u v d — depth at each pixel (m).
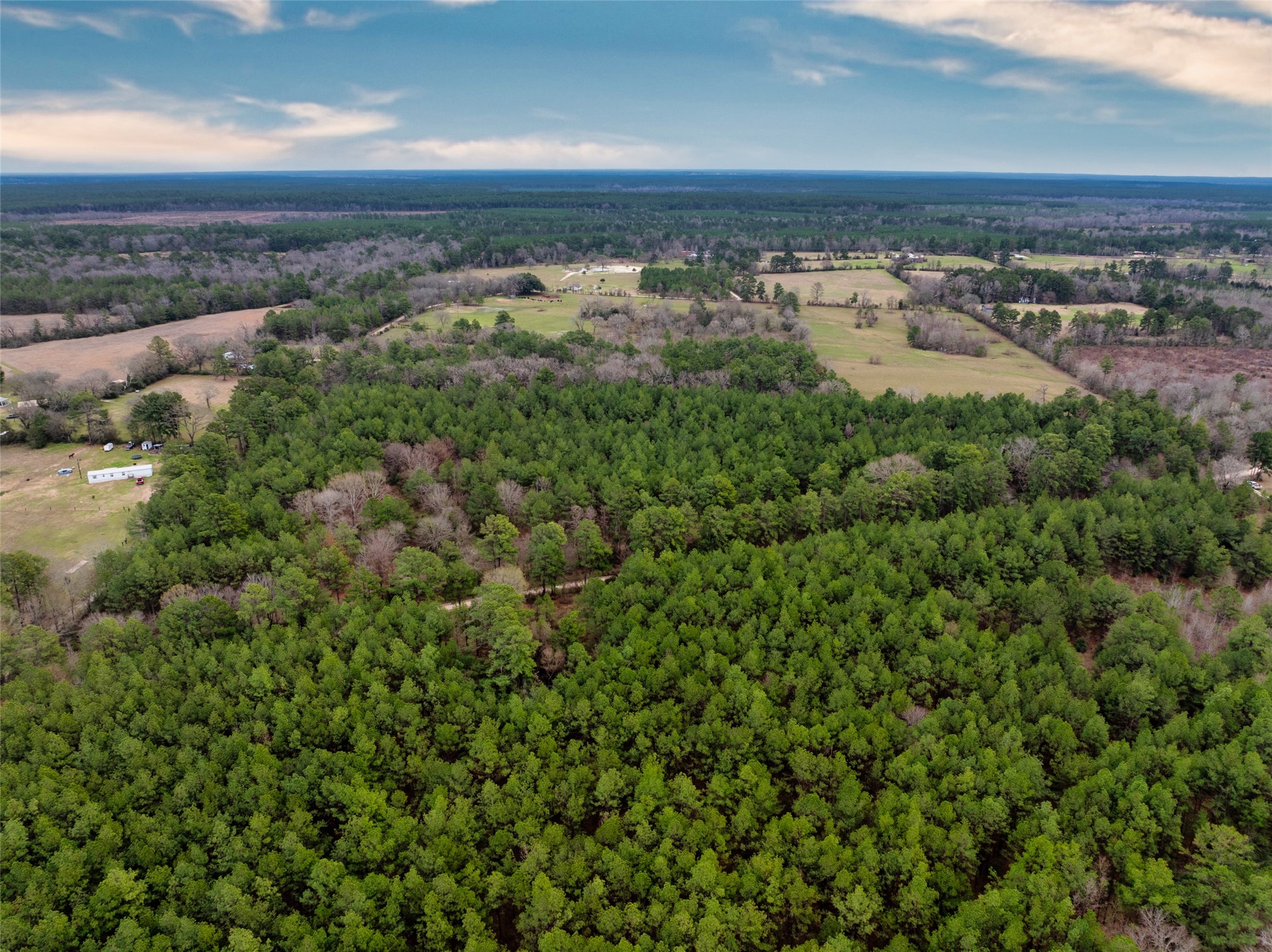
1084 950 56.25
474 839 67.62
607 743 76.38
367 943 58.41
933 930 61.00
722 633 87.56
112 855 65.00
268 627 90.12
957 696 81.56
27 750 73.81
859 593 92.00
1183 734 73.62
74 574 108.25
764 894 60.56
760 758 76.00
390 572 102.44
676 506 113.69
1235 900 59.06
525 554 107.94
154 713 76.62
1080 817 66.25
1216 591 94.12
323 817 71.31
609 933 59.19
